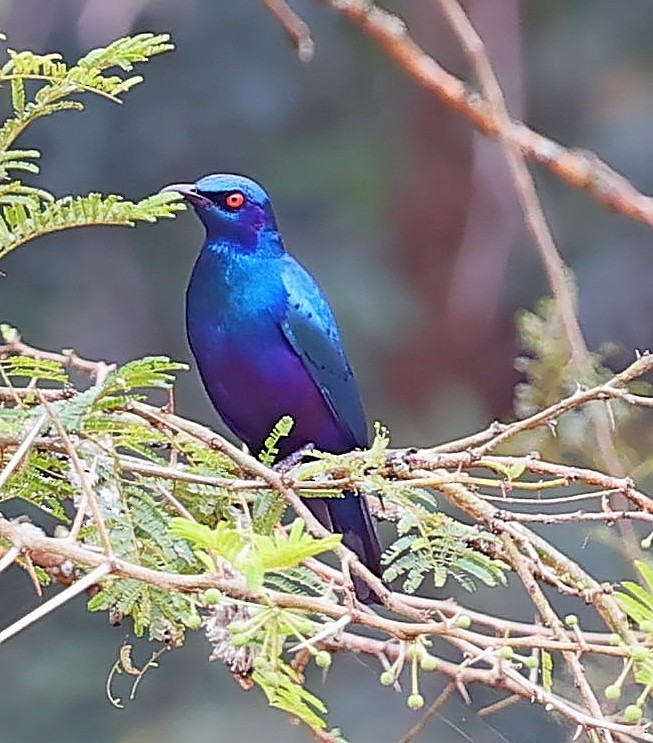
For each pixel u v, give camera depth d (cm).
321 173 2109
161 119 2020
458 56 2081
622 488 629
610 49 2128
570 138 2120
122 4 1569
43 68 581
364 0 1066
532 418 618
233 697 1634
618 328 2052
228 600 471
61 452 589
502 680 564
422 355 2111
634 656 498
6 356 603
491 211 1959
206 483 596
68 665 1634
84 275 2000
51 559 612
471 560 594
